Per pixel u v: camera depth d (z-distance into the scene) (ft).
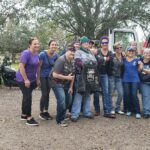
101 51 19.03
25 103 17.31
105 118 18.89
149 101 19.15
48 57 18.10
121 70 19.42
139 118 18.94
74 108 18.12
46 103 18.40
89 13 49.11
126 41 30.12
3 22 36.65
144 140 15.11
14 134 15.80
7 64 32.50
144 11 49.24
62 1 48.73
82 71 17.89
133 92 19.06
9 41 36.65
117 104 19.97
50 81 17.04
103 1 48.83
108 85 19.16
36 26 46.50
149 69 19.20
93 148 13.94
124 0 48.34
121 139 15.20
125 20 49.90
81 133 16.01
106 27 48.65
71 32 51.98
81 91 17.78
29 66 16.90
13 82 31.63
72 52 16.99
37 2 44.70
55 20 49.88
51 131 16.29
